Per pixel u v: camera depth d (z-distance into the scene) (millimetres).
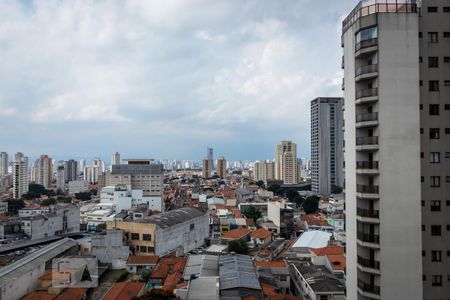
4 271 75250
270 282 75250
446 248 41812
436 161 42281
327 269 81375
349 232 47062
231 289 64312
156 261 96375
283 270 81438
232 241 113062
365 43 42594
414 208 40906
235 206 196875
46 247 100688
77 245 106625
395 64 41375
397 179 41094
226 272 74500
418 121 41219
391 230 40969
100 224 152750
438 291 41594
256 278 71250
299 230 147500
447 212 41969
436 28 42781
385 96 41375
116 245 101000
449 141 42188
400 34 41469
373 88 42250
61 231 153625
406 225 40875
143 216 154875
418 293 40594
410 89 41219
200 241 132250
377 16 41750
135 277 90250
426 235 41969
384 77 41375
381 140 41375
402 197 41000
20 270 77250
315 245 104062
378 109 41656
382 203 41219
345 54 47938
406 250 40812
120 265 99750
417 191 40969
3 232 139625
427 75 42625
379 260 41250
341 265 78938
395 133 41219
